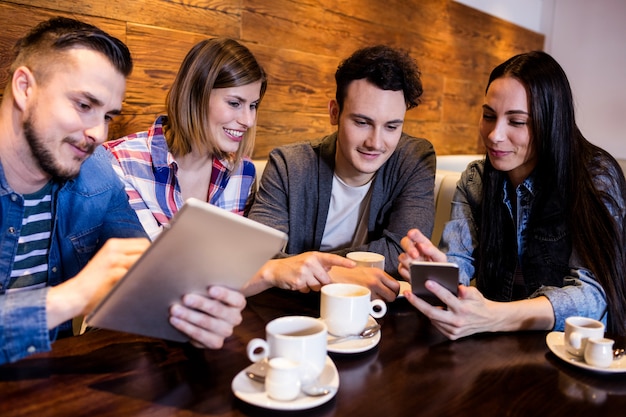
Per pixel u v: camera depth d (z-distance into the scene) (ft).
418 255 3.76
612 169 4.39
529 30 13.64
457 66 11.65
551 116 4.21
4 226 3.48
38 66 3.18
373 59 4.58
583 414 2.55
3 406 2.42
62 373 2.75
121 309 2.76
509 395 2.70
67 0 5.80
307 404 2.45
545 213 4.42
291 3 8.16
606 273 3.97
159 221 5.24
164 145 5.29
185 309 2.91
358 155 4.89
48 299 2.78
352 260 4.19
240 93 5.14
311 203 5.45
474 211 5.05
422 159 5.41
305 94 8.69
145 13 6.49
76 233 3.91
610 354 2.95
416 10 10.35
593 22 13.20
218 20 7.25
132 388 2.63
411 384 2.77
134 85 6.53
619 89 12.94
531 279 4.60
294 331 2.76
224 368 2.88
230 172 5.57
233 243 2.63
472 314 3.35
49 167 3.34
